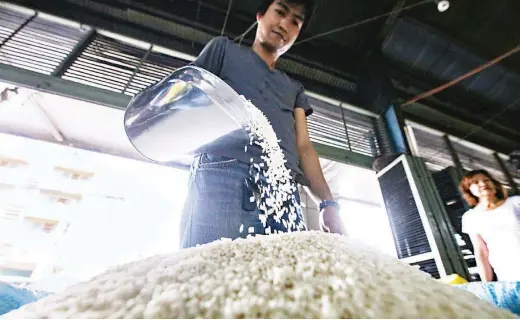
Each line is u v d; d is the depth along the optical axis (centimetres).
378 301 30
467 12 309
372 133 282
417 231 218
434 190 231
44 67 184
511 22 317
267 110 88
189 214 66
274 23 107
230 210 63
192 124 70
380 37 317
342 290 32
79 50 199
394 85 349
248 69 93
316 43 322
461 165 310
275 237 45
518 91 361
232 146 71
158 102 67
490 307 33
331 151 243
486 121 374
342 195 300
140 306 29
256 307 30
